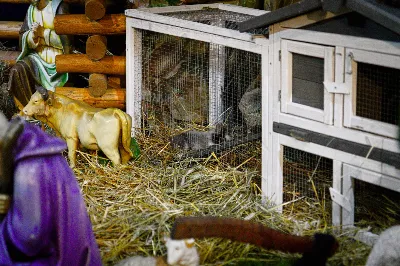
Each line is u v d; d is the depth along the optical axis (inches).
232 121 252.1
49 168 151.9
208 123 258.1
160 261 168.2
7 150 149.3
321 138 196.7
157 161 249.1
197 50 254.7
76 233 154.9
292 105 202.4
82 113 245.0
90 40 271.3
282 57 202.1
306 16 193.3
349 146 191.2
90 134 242.4
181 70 259.9
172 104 263.7
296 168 214.4
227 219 161.9
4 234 152.9
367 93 188.2
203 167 238.7
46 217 150.5
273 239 163.0
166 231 200.5
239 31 210.2
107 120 239.3
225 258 187.9
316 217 207.3
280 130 206.5
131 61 262.5
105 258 188.2
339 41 187.9
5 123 152.0
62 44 286.8
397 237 163.3
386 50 179.3
